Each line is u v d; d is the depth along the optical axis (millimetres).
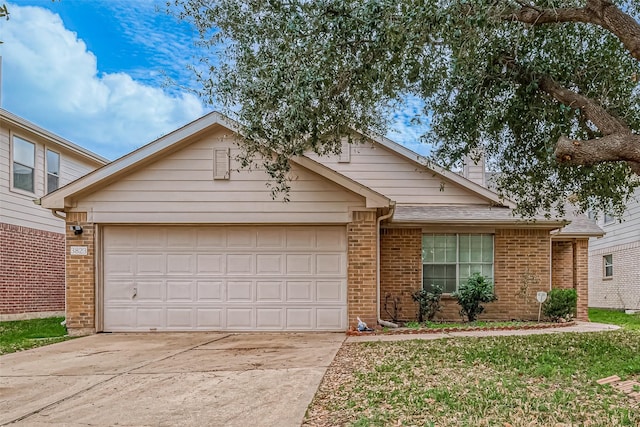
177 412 4695
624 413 4367
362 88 6777
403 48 6047
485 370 6141
